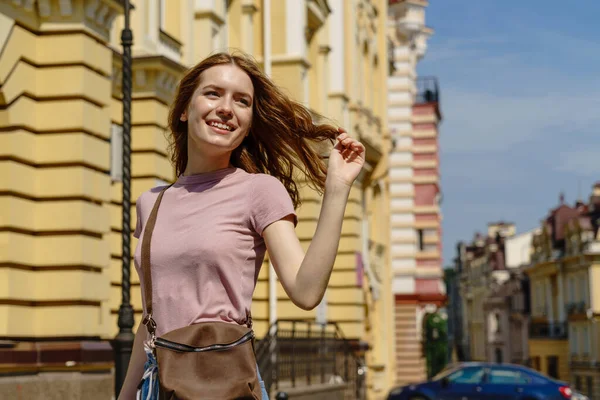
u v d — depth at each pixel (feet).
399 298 201.05
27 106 45.34
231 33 83.05
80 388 44.70
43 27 46.26
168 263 12.44
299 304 11.77
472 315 428.97
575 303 274.36
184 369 12.02
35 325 45.34
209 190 12.71
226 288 12.36
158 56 57.62
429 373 332.39
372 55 123.54
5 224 43.75
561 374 284.20
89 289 46.14
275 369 63.93
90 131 46.68
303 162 13.82
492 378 94.22
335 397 74.08
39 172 46.01
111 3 47.80
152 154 58.49
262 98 13.55
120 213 56.90
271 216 12.33
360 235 107.76
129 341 41.19
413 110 218.79
